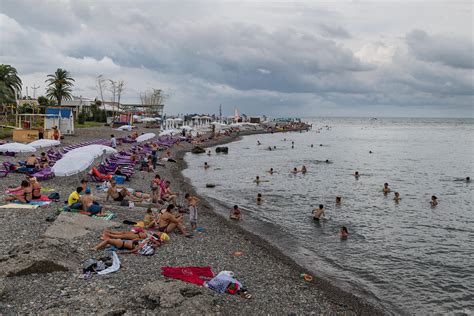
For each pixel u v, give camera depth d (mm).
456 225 22578
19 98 84062
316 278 14656
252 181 36688
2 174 25109
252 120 158250
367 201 28844
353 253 17641
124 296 10406
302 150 71188
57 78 82812
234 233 19375
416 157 62188
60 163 20625
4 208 17375
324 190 32844
